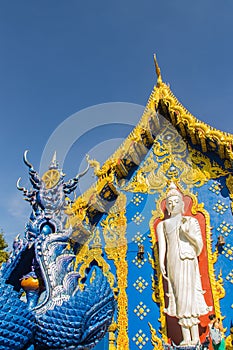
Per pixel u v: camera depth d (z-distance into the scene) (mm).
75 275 6195
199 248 11055
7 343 5000
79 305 5645
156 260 12297
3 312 5059
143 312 11617
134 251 12742
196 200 12641
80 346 5680
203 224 12164
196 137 13094
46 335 5430
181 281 10578
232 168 12688
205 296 11023
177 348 9953
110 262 12875
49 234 6434
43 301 5703
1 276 6094
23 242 6359
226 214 12125
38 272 6094
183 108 13102
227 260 11383
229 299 10836
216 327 9492
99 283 6316
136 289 12055
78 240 13289
